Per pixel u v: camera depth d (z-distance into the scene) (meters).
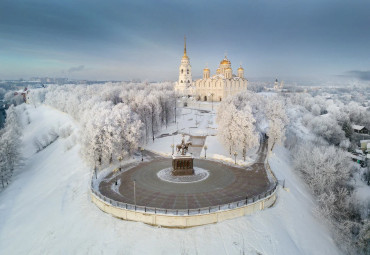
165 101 111.00
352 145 113.69
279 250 40.62
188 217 41.78
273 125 81.00
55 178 69.69
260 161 72.12
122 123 73.69
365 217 55.06
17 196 66.44
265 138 94.62
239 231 41.91
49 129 133.00
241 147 70.19
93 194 49.19
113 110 80.06
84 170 67.88
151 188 53.56
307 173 67.50
